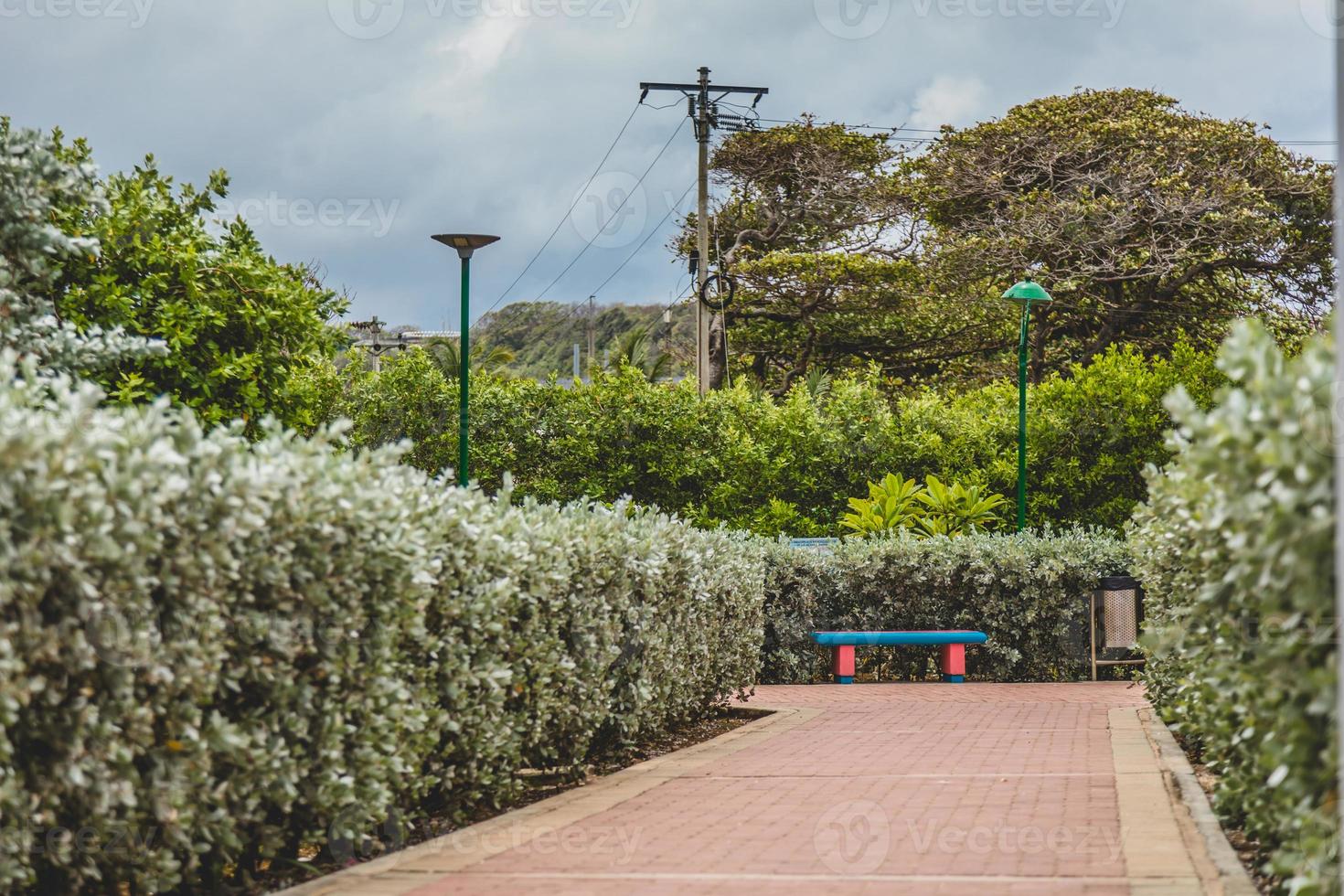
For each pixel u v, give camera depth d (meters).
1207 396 22.78
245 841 5.75
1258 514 3.88
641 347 48.91
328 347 13.07
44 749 4.71
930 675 18.75
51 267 9.66
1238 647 5.59
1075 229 36.94
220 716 5.35
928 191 40.91
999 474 22.89
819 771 9.47
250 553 5.47
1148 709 13.38
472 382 23.08
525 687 8.22
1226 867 5.87
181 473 5.09
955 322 39.81
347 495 6.05
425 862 6.30
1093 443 23.27
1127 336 39.00
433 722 7.09
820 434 23.34
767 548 18.09
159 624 5.05
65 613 4.59
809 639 18.09
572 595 8.99
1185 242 35.84
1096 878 5.72
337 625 6.05
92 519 4.55
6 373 5.21
